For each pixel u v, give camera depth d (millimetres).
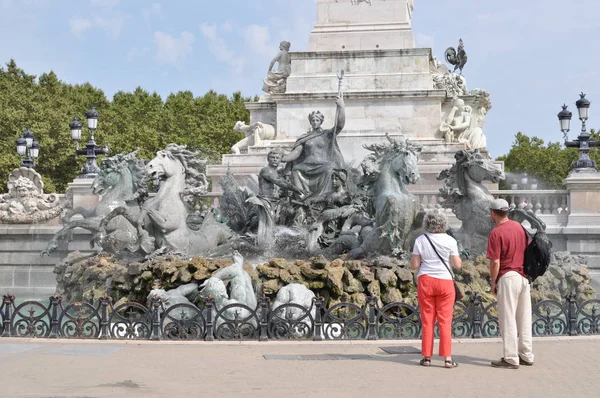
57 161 52812
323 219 20891
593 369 9797
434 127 31406
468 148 30516
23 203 28438
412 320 12617
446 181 20641
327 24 32750
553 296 19828
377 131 30891
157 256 18375
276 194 22078
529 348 10039
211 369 9688
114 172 22125
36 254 28281
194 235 19719
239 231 22453
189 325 12617
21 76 64625
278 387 8594
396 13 32438
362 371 9578
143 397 8016
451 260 9977
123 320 12438
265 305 12234
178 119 70000
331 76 32156
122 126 65062
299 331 12430
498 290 10055
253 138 32688
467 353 11023
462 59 37719
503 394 8305
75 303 12484
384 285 17016
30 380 8859
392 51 31875
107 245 21062
